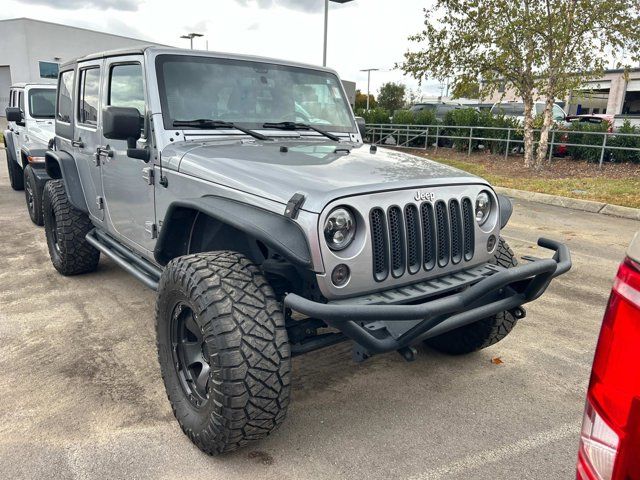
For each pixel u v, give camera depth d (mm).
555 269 2762
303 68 4234
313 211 2492
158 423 3047
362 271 2619
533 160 14680
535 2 12594
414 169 3098
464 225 3051
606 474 1392
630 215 8898
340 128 4273
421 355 3932
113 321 4418
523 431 3029
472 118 17172
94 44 37344
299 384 3500
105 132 3402
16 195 10078
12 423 3020
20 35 34062
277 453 2807
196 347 2896
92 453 2777
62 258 5289
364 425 3061
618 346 1367
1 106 37000
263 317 2537
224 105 3748
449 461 2766
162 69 3584
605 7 11648
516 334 4297
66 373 3570
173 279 2750
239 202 2846
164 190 3484
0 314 4535
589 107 38156
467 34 13086
